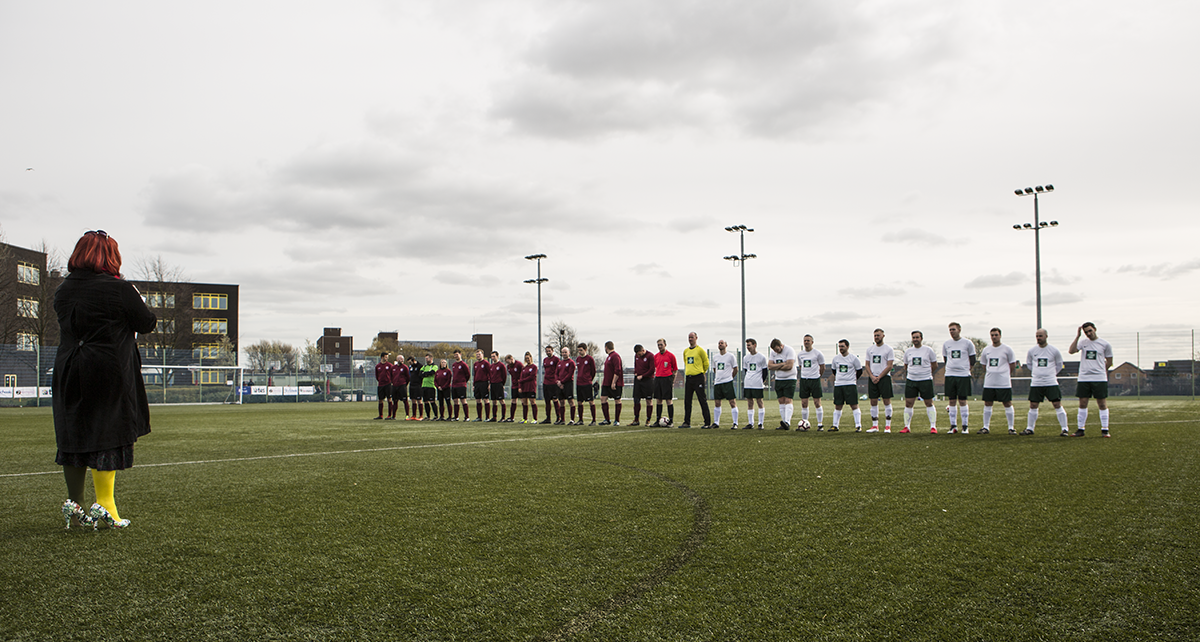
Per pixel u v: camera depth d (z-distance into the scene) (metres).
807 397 14.43
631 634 2.84
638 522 4.84
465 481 6.75
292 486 6.49
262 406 35.28
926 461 8.22
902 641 2.77
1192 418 16.02
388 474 7.30
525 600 3.25
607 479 6.85
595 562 3.86
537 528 4.68
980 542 4.23
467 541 4.34
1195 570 3.64
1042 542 4.22
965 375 13.27
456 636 2.84
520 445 10.70
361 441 11.60
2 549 4.17
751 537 4.38
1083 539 4.29
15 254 44.69
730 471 7.40
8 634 2.87
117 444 4.72
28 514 5.24
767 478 6.86
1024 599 3.23
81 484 4.79
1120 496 5.73
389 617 3.05
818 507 5.34
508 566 3.79
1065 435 12.05
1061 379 36.59
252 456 9.17
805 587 3.41
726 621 2.98
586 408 28.22
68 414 4.63
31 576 3.63
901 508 5.29
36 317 46.59
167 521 4.95
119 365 4.77
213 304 77.75
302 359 47.34
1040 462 8.02
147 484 6.67
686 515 5.06
